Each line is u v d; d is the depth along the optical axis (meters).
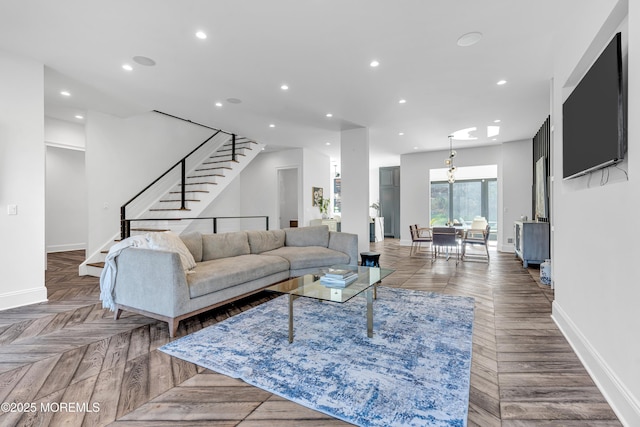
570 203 2.63
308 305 3.52
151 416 1.66
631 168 1.62
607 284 1.89
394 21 2.79
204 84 4.16
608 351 1.86
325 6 2.58
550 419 1.64
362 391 1.85
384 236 11.79
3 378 2.04
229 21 2.78
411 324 2.91
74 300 3.80
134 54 3.37
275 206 9.09
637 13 1.58
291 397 1.80
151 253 2.86
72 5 2.55
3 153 3.37
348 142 6.45
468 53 3.36
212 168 6.87
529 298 3.79
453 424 1.57
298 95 4.55
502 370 2.13
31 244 3.59
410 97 4.63
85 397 1.83
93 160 5.44
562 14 2.68
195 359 2.27
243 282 3.50
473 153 8.31
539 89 4.32
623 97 1.80
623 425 1.60
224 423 1.60
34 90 3.55
